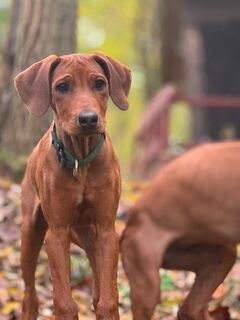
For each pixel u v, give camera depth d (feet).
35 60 30.45
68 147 18.11
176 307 25.49
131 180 48.96
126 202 31.19
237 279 26.27
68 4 30.35
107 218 18.70
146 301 20.76
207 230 20.35
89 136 17.61
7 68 32.40
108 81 18.40
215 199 20.02
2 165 31.78
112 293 18.49
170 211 20.62
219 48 79.66
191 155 20.68
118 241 19.02
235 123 80.74
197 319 21.63
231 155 20.11
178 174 20.56
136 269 20.89
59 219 18.53
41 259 26.76
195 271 21.97
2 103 32.07
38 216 20.18
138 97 114.73
